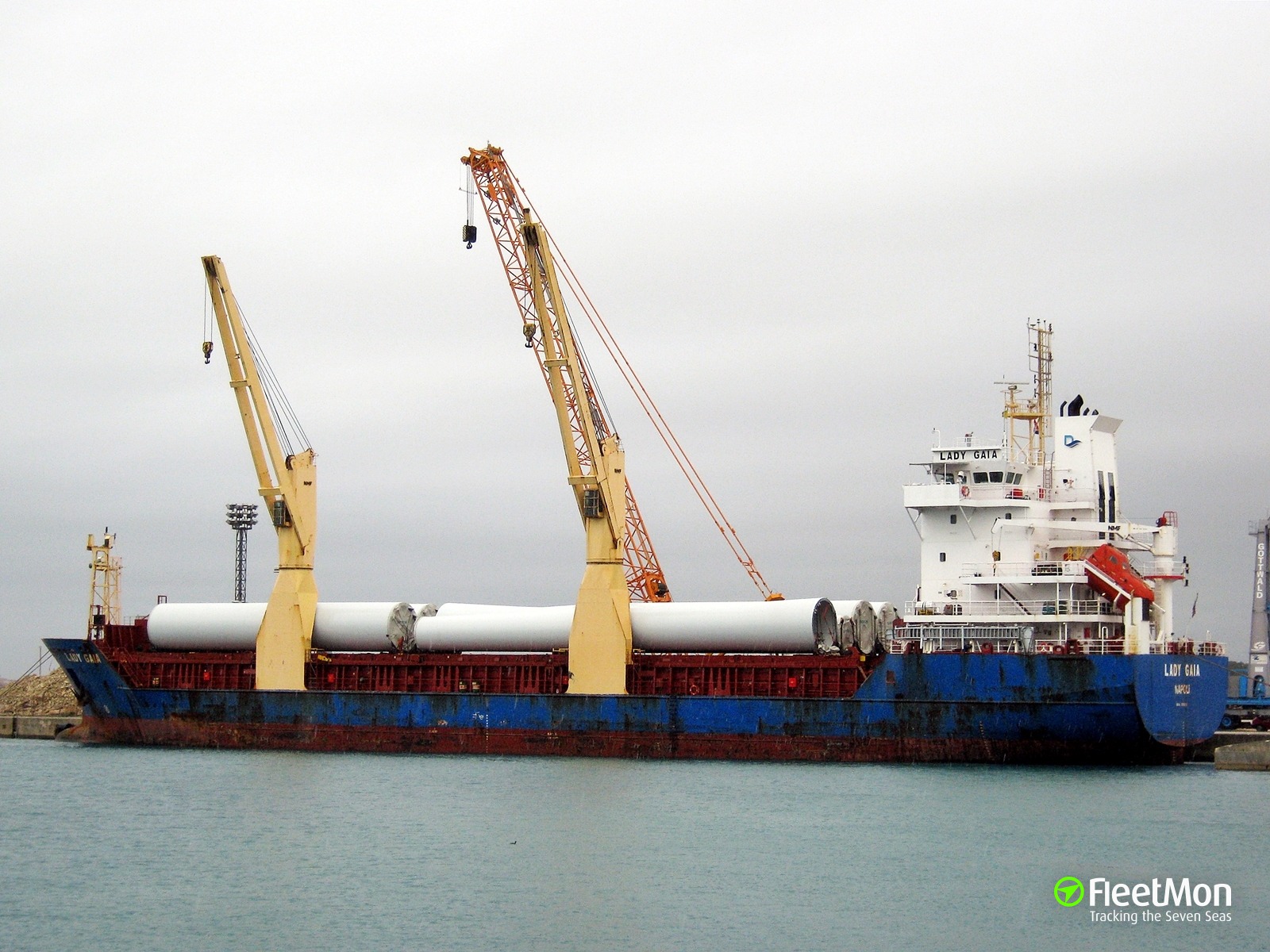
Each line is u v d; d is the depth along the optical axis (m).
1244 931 63.62
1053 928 63.97
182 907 67.88
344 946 61.78
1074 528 107.88
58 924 65.44
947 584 110.00
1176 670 100.00
